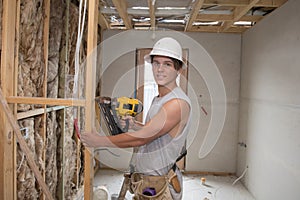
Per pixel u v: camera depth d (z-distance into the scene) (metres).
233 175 4.00
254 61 3.52
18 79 1.62
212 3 2.88
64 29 2.62
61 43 2.59
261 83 3.25
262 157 3.12
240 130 3.95
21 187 1.67
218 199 3.21
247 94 3.73
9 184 1.38
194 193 3.33
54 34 2.39
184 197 3.20
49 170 2.29
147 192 1.21
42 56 2.07
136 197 1.23
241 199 3.25
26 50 1.79
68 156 2.79
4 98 1.30
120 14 3.05
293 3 2.48
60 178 2.59
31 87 1.86
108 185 2.76
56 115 2.58
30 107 1.84
